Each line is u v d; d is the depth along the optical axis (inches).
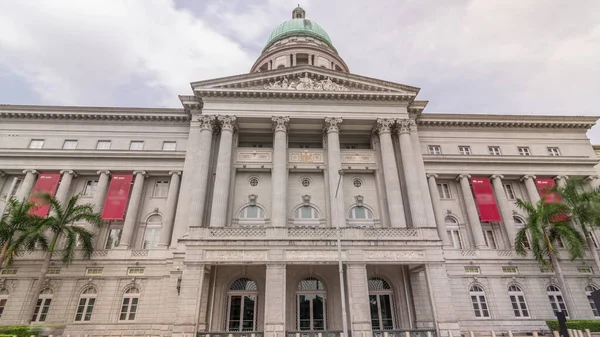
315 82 1409.9
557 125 1589.6
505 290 1249.4
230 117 1320.1
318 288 1130.0
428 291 995.9
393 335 927.0
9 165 1363.2
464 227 1406.3
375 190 1352.1
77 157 1390.3
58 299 1149.1
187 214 1241.4
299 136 1459.2
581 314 1218.6
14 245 1019.9
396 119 1376.7
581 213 1172.5
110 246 1301.7
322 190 1334.9
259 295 1098.1
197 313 922.7
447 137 1551.4
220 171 1218.6
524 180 1493.6
